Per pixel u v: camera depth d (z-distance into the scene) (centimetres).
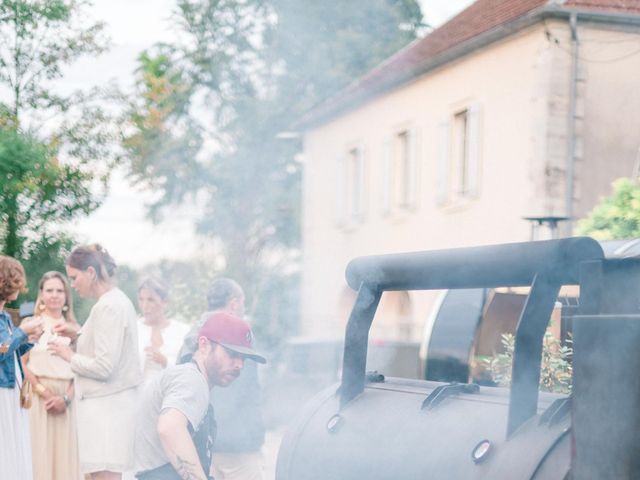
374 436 333
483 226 1672
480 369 724
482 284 328
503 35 1602
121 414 557
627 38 1535
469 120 1708
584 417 262
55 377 599
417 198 1889
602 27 1527
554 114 1523
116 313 556
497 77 1638
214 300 534
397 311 1769
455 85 1761
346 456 337
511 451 281
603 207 816
